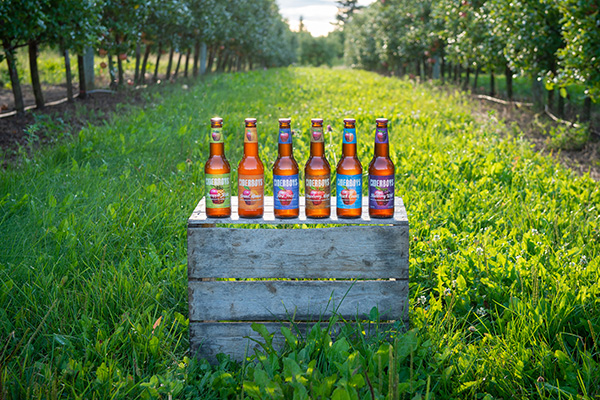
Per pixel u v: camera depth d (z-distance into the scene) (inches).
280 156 102.2
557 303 111.3
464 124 359.6
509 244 147.3
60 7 349.7
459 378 93.1
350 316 104.3
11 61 354.6
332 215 106.4
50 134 306.0
